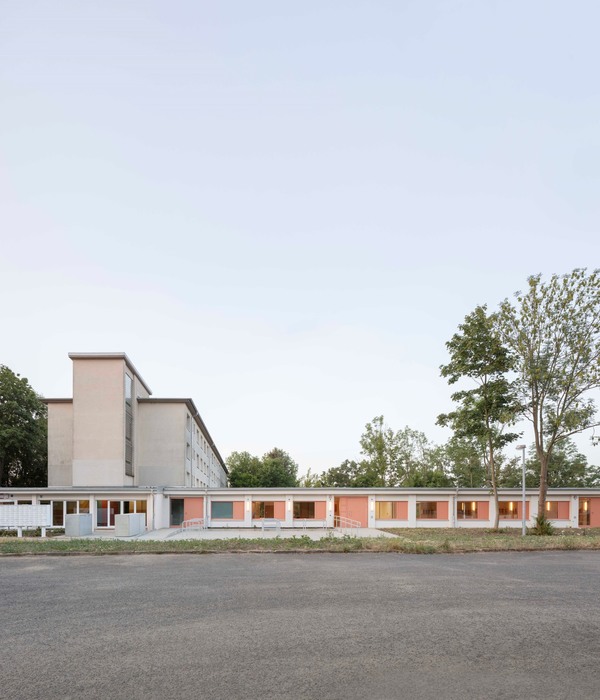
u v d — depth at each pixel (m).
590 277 34.47
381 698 6.11
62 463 49.44
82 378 45.06
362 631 8.90
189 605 10.89
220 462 102.00
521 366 35.84
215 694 6.23
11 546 21.59
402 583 13.55
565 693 6.28
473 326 36.84
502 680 6.68
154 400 50.25
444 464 71.38
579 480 68.19
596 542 23.64
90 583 13.59
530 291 35.41
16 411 51.62
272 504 41.22
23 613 10.27
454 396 37.38
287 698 6.11
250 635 8.66
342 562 17.89
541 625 9.32
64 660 7.50
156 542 23.20
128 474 46.84
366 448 65.38
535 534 32.16
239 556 19.64
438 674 6.89
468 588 12.84
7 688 6.50
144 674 6.92
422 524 41.69
